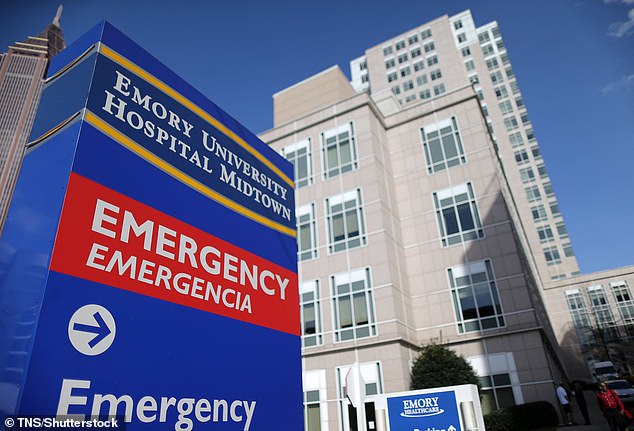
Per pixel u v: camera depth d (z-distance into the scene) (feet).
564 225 228.63
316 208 79.97
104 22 11.25
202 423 10.38
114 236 9.76
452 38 206.08
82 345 8.38
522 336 62.08
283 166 17.87
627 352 187.52
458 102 83.05
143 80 11.95
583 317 204.44
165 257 10.94
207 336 11.40
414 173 81.92
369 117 82.17
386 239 71.00
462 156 78.48
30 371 7.42
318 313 70.95
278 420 12.81
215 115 14.61
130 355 9.23
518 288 65.10
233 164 14.79
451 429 32.42
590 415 64.90
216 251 12.73
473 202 74.23
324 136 85.76
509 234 68.80
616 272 206.49
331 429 61.82
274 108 125.80
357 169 78.74
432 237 75.41
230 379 11.64
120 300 9.42
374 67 221.87
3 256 9.32
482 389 61.46
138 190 10.75
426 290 72.28
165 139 12.13
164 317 10.34
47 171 9.76
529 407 53.06
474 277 69.21
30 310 8.09
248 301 13.37
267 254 14.99
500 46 274.77
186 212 12.07
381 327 64.85
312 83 122.11
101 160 10.00
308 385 66.39
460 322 67.41
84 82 10.44
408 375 62.64
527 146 247.91
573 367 198.90
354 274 70.64
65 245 8.68
